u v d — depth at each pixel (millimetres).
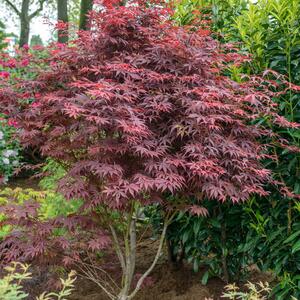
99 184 3123
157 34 3377
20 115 3365
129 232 3570
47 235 3344
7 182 8547
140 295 3791
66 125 3264
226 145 2953
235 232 3893
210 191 2990
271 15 3779
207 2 4117
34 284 3811
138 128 2629
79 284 3957
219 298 3641
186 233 3838
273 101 3553
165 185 2629
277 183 3307
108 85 2770
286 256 3404
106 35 3207
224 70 3891
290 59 3543
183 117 2988
